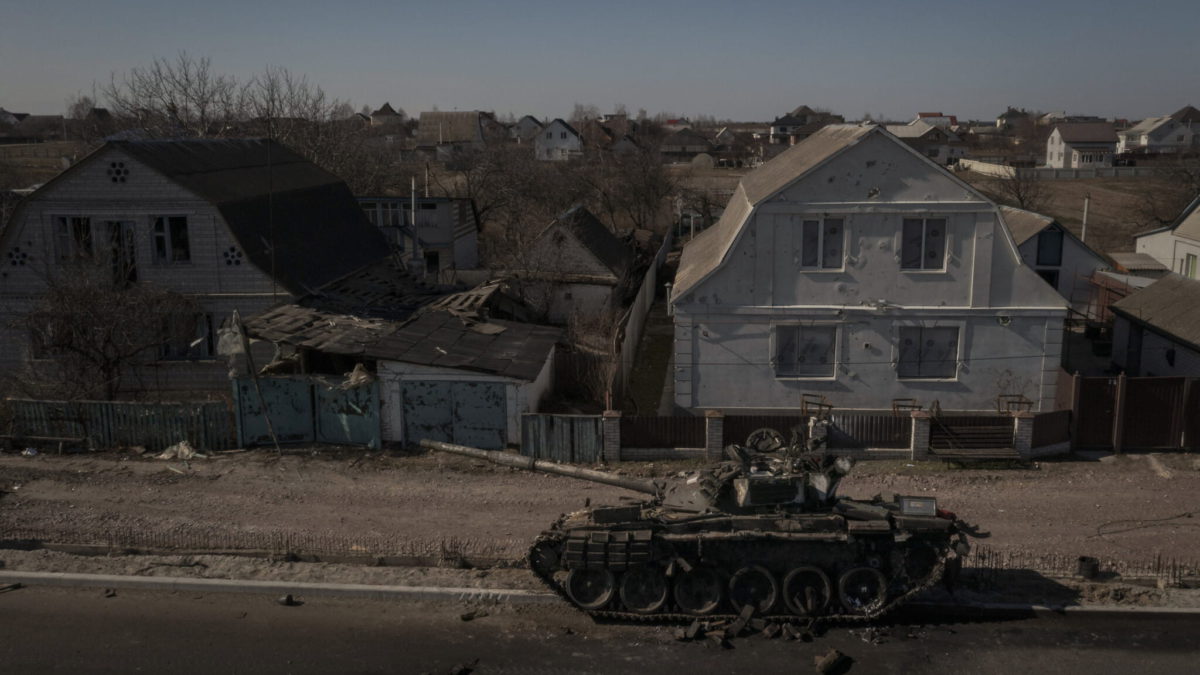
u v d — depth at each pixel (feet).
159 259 88.89
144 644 47.42
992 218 76.79
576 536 48.62
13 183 197.47
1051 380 79.41
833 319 79.66
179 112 162.50
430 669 45.06
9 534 59.67
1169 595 51.13
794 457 50.57
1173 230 138.10
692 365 81.82
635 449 72.95
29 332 88.17
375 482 68.80
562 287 125.29
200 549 57.67
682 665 45.34
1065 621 48.88
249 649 46.93
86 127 207.92
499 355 78.28
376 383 75.15
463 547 57.67
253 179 99.25
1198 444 72.54
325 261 99.04
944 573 50.85
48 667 45.24
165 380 89.66
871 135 76.07
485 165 207.00
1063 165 344.90
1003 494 65.62
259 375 75.66
